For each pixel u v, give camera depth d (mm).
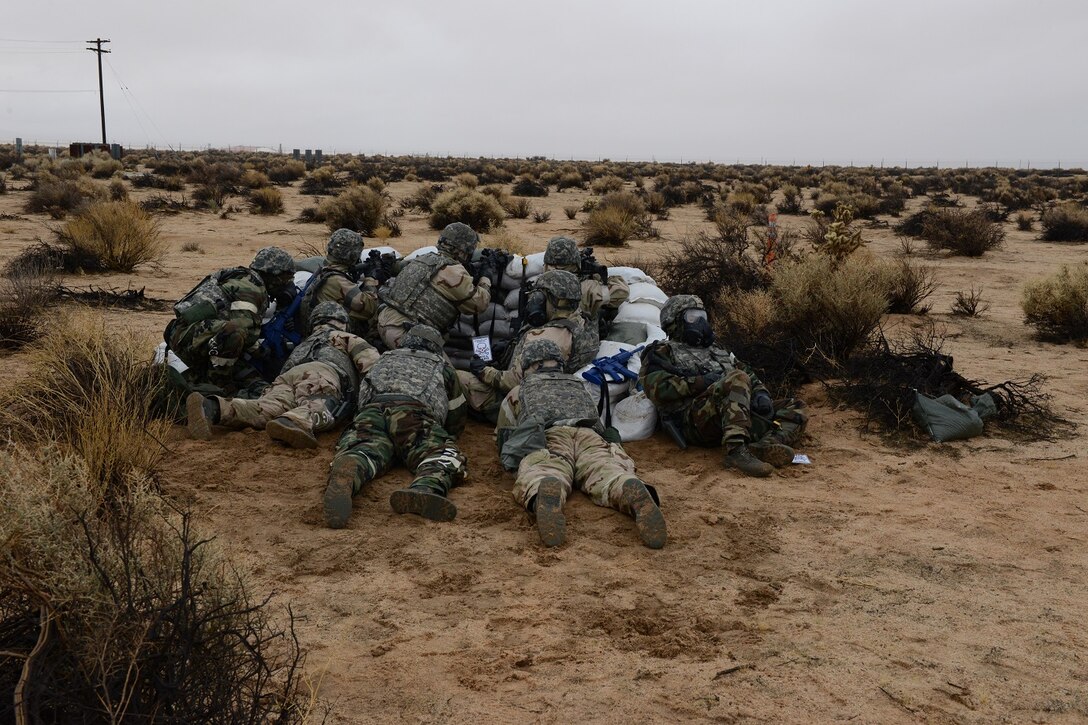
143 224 14594
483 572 4070
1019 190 40594
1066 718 3027
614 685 3168
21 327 8305
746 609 3779
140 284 12609
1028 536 4598
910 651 3455
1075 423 6699
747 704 3068
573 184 42750
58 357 5723
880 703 3098
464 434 6219
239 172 40031
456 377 5801
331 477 4637
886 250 19234
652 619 3654
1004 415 6684
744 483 5344
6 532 2391
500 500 4953
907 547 4449
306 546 4270
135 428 4809
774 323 8953
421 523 4617
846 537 4562
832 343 8227
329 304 6461
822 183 48062
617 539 4473
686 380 5781
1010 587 4031
